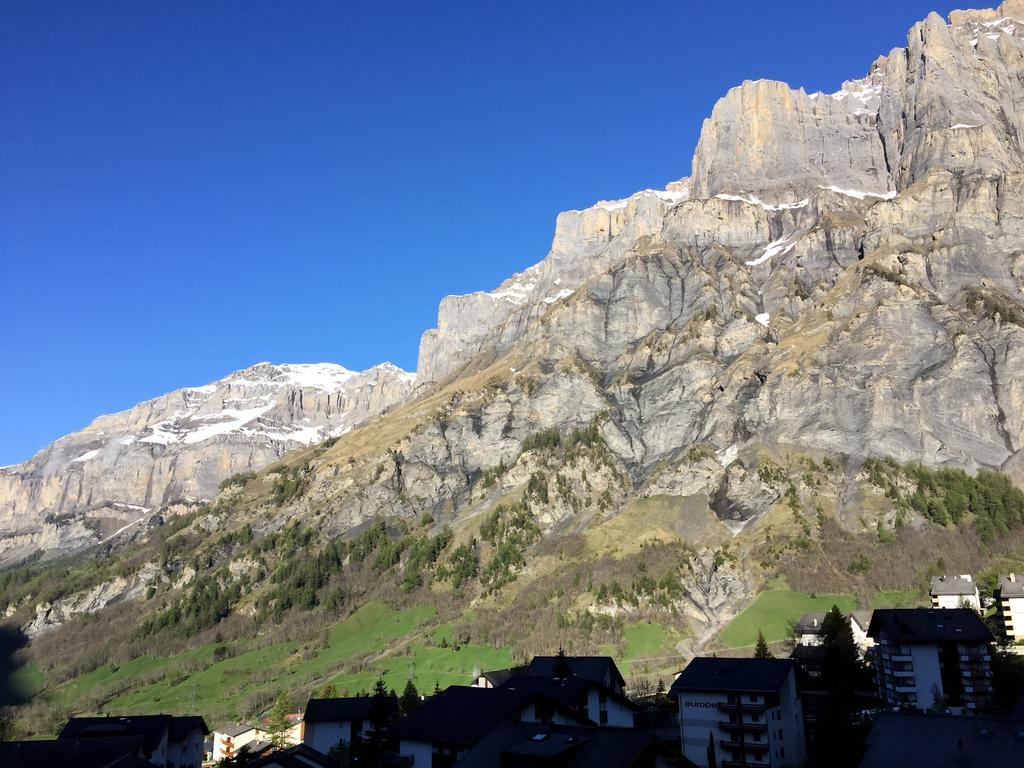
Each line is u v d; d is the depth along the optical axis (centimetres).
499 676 15338
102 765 10550
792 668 11062
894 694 12294
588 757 7231
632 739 7388
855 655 14038
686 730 10969
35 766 10350
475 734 9069
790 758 10650
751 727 10425
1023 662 13688
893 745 7531
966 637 12000
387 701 13612
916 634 12238
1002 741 7125
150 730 12519
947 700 11762
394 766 9962
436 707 10238
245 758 14950
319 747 13212
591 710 10681
